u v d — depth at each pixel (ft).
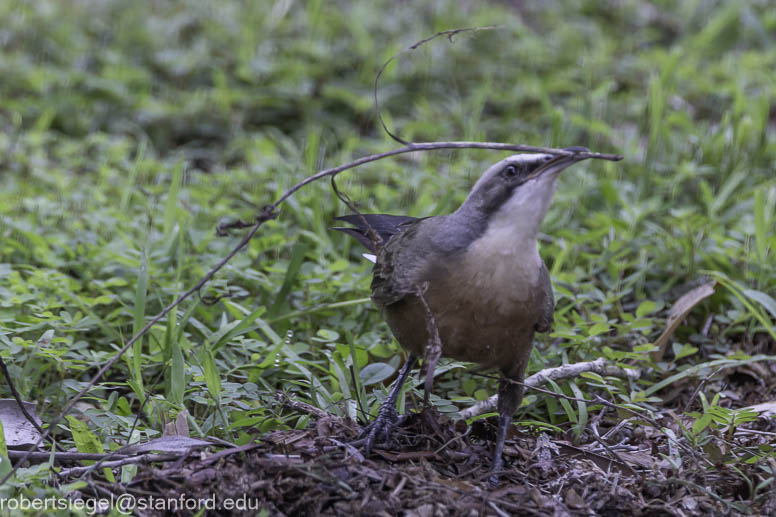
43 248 38.27
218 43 66.28
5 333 30.83
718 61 68.28
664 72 51.03
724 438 28.89
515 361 27.25
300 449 25.61
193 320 32.96
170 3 72.64
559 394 28.48
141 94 59.47
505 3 76.28
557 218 44.24
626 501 24.94
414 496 24.06
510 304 25.86
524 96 60.59
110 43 66.80
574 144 52.49
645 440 29.86
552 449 27.91
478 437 29.43
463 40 66.80
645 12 76.48
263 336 35.17
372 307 36.60
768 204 43.06
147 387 31.81
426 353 27.30
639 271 40.06
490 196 25.86
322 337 33.45
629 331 35.60
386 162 49.83
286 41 66.33
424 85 62.75
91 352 31.71
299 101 59.98
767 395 33.73
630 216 42.06
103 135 54.65
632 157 50.14
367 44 64.59
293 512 23.40
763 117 49.65
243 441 26.45
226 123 58.70
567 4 76.33
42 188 46.14
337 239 42.93
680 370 34.63
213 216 42.78
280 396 29.43
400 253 27.09
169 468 24.73
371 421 28.73
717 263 40.40
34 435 27.66
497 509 23.79
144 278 31.07
